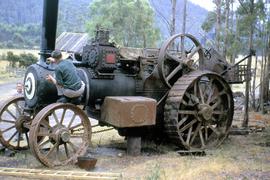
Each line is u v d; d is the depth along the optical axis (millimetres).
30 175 7418
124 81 9820
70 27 66312
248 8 14562
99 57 9305
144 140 10859
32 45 78438
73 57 10398
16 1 107625
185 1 19859
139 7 36406
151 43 36500
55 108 8211
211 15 29391
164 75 9977
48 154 8172
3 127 13508
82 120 8695
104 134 12469
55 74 8547
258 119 16828
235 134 12672
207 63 11289
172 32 17906
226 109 11070
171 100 9820
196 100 10180
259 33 18609
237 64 11891
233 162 8430
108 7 36375
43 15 9188
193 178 7113
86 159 8086
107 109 9383
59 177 7328
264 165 8102
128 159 9117
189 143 10281
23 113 9625
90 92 9328
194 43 10688
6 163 8516
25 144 10680
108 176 7438
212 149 10406
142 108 9180
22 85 10477
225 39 21078
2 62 48125
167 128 9922
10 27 87500
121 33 35938
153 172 7535
